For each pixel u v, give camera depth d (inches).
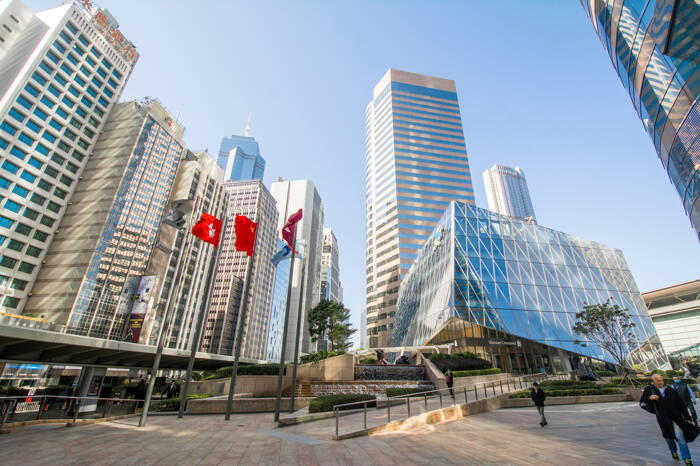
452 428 498.3
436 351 1680.6
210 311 5177.2
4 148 2551.7
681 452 279.1
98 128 3408.0
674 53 738.8
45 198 2866.6
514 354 1608.0
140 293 3289.9
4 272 2527.1
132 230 3314.5
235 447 378.0
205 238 749.9
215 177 4852.4
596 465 286.2
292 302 7047.2
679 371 1316.4
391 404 743.1
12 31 2726.4
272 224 6747.1
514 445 374.6
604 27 1015.0
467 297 1611.7
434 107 4886.8
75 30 3127.5
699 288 2551.7
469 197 4335.6
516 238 1943.9
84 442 404.5
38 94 2790.4
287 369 986.1
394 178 4301.2
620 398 833.5
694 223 912.9
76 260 2842.0
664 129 875.4
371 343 3981.3
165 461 316.2
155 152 3695.9
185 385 662.5
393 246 4018.2
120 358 1412.4
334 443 398.0
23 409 558.3
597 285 1894.7
